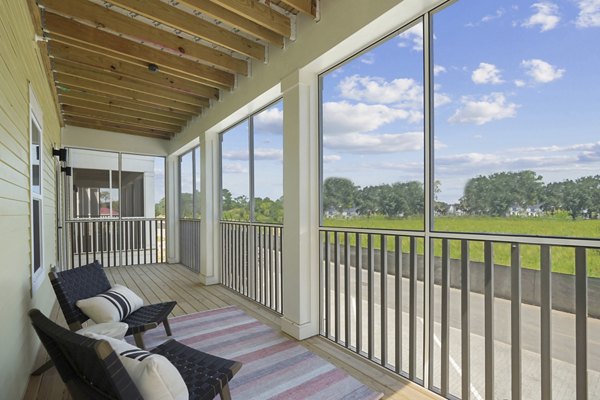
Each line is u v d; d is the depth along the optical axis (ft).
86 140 20.29
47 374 7.65
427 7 6.79
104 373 3.38
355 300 9.00
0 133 5.50
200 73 12.52
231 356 8.55
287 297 10.22
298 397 6.70
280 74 10.54
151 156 23.16
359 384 7.21
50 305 12.30
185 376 5.33
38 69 10.02
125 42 10.73
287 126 10.22
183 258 22.65
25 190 7.55
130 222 22.65
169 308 9.57
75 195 20.70
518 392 5.66
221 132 16.81
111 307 8.39
